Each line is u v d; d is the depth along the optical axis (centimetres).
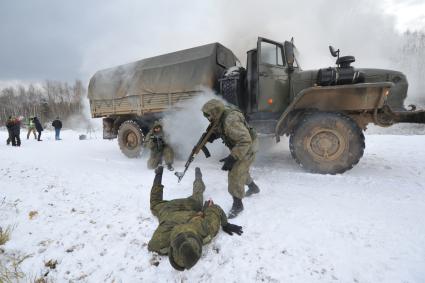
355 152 421
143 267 207
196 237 180
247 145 261
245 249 222
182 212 239
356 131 418
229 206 312
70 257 224
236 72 536
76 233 262
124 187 406
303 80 507
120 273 202
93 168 551
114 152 802
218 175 454
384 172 443
